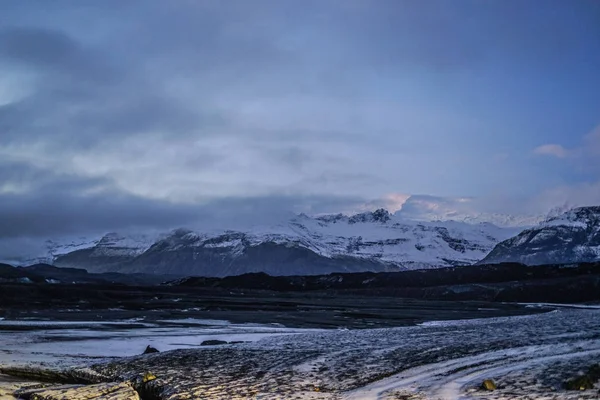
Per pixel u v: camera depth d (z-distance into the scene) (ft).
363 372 100.94
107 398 85.56
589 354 104.58
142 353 142.92
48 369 116.37
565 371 87.86
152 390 94.79
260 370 106.32
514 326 181.27
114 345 158.30
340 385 91.40
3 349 144.97
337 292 620.49
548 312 318.24
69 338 170.71
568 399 71.31
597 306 391.45
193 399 83.71
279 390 88.07
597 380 80.18
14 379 106.42
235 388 90.53
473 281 645.10
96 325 215.10
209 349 137.18
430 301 475.72
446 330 177.47
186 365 114.01
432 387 84.58
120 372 110.22
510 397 74.79
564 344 121.49
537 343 126.11
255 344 148.05
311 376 99.09
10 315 243.60
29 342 159.84
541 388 78.79
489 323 207.82
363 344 141.18
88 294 382.01
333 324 239.50
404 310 342.03
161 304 352.69
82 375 110.63
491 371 93.86
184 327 217.15
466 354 114.73
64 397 86.33
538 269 648.79
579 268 614.34
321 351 129.39
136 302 353.72
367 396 81.15
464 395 78.18
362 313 311.47
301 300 456.45
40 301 315.78
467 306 394.11
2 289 331.57
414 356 115.96
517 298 492.13
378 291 604.90
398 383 89.71
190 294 509.76
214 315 281.74
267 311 320.50
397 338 154.30
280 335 185.37
